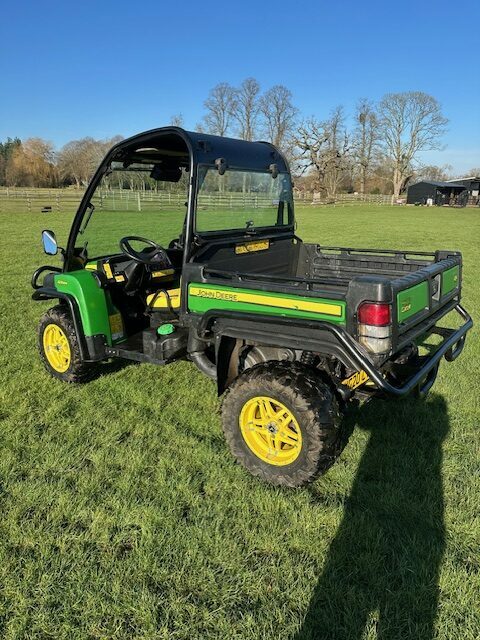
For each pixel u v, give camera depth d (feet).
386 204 179.32
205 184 11.40
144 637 6.82
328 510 9.17
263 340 9.72
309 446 9.14
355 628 6.89
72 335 13.66
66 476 10.21
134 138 12.30
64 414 12.79
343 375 10.51
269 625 6.95
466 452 11.27
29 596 7.46
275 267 14.17
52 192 145.89
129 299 14.03
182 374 15.43
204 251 11.57
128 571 7.80
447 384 14.84
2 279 30.17
